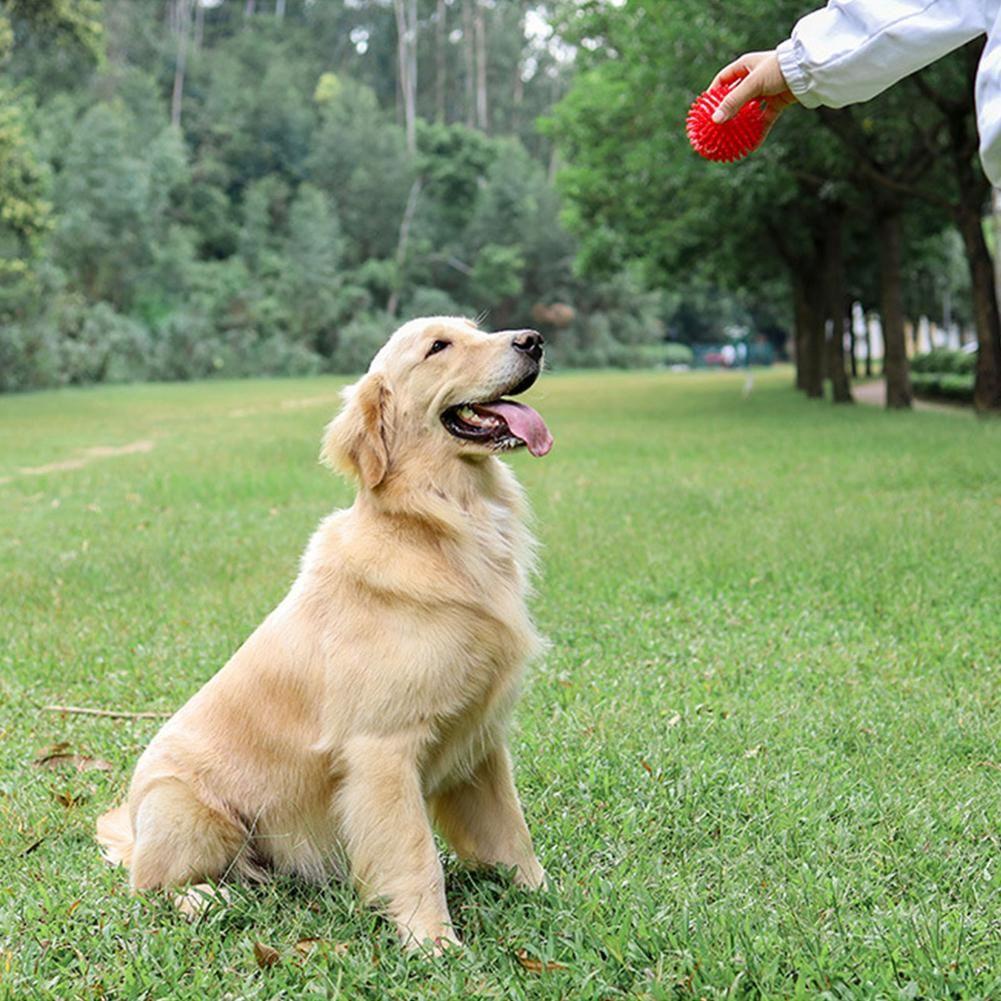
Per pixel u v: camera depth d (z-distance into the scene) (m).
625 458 8.72
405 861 2.03
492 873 2.19
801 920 1.98
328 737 2.07
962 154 11.10
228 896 2.10
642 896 2.04
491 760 2.18
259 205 37.53
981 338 11.66
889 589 3.81
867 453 8.20
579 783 2.47
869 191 13.05
